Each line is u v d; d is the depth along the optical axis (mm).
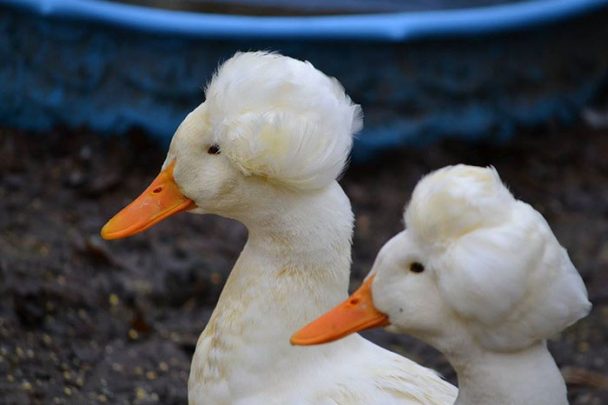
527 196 11445
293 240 5621
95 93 11336
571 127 12469
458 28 11281
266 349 5617
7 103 11570
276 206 5598
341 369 5633
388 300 4965
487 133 11766
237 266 5789
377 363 5691
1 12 11445
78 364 8203
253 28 10898
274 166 5398
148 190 5859
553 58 12133
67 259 9438
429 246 4820
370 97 11305
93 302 8938
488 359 4871
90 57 11281
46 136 11445
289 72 5438
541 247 4645
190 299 9352
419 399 5496
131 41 11172
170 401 7934
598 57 12602
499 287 4609
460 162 11562
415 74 11352
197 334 8812
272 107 5422
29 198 10500
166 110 11227
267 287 5652
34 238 9742
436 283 4855
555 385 4867
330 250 5645
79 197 10648
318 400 5531
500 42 11664
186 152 5711
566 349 9023
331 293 5676
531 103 12047
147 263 9625
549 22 11750
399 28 11086
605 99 13023
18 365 8023
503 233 4637
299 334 5055
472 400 4953
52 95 11430
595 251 10555
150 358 8383
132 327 8734
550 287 4656
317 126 5395
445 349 4953
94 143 11250
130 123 11266
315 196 5605
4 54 11531
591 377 8625
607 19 12469
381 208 10906
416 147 11500
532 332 4723
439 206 4758
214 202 5707
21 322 8523
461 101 11609
